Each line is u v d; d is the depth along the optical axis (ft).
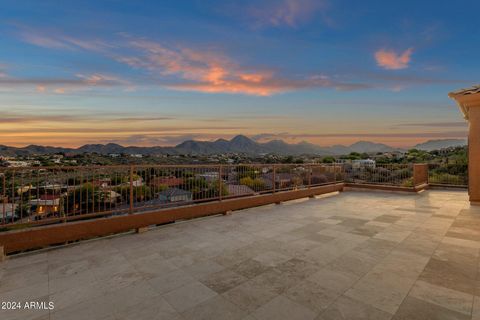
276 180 24.95
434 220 17.35
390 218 18.07
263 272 9.25
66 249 11.85
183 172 17.43
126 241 13.05
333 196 29.27
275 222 17.03
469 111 23.00
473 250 11.43
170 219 16.31
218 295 7.59
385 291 7.74
